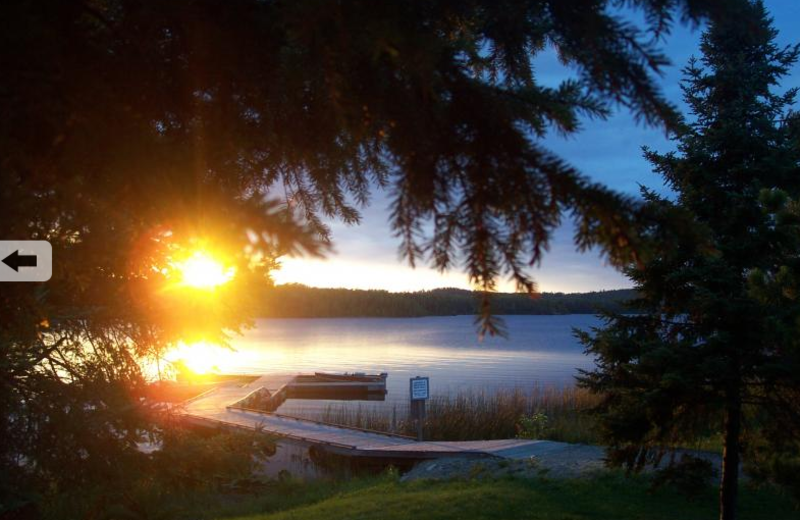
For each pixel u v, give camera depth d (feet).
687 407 26.25
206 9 6.91
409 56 6.16
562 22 6.75
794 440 25.52
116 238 7.04
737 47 27.27
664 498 33.19
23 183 6.48
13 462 19.65
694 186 26.50
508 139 6.57
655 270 25.11
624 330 27.68
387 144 7.00
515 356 215.31
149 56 7.08
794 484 25.93
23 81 6.09
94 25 7.30
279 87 7.08
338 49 6.19
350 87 6.74
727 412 26.40
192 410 69.10
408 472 44.83
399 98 6.73
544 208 6.32
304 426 59.31
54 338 20.89
